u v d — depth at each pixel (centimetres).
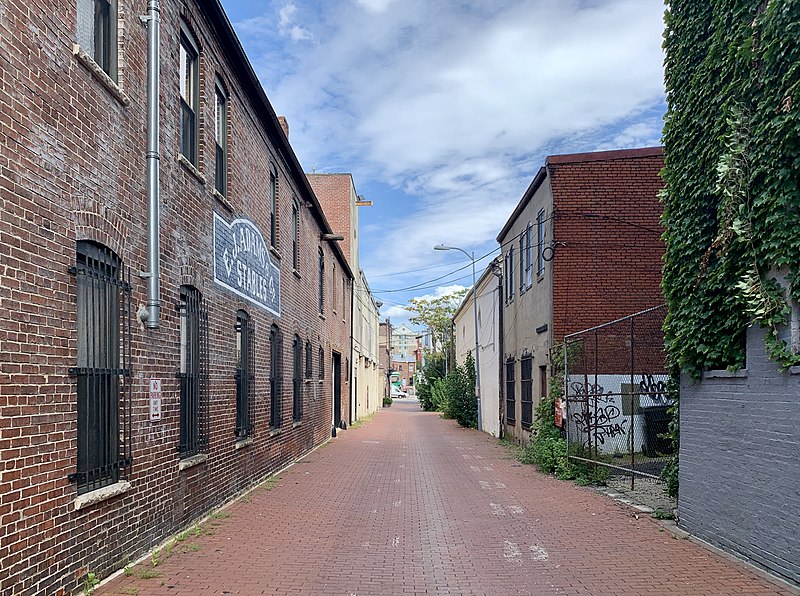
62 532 541
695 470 798
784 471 614
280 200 1537
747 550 677
